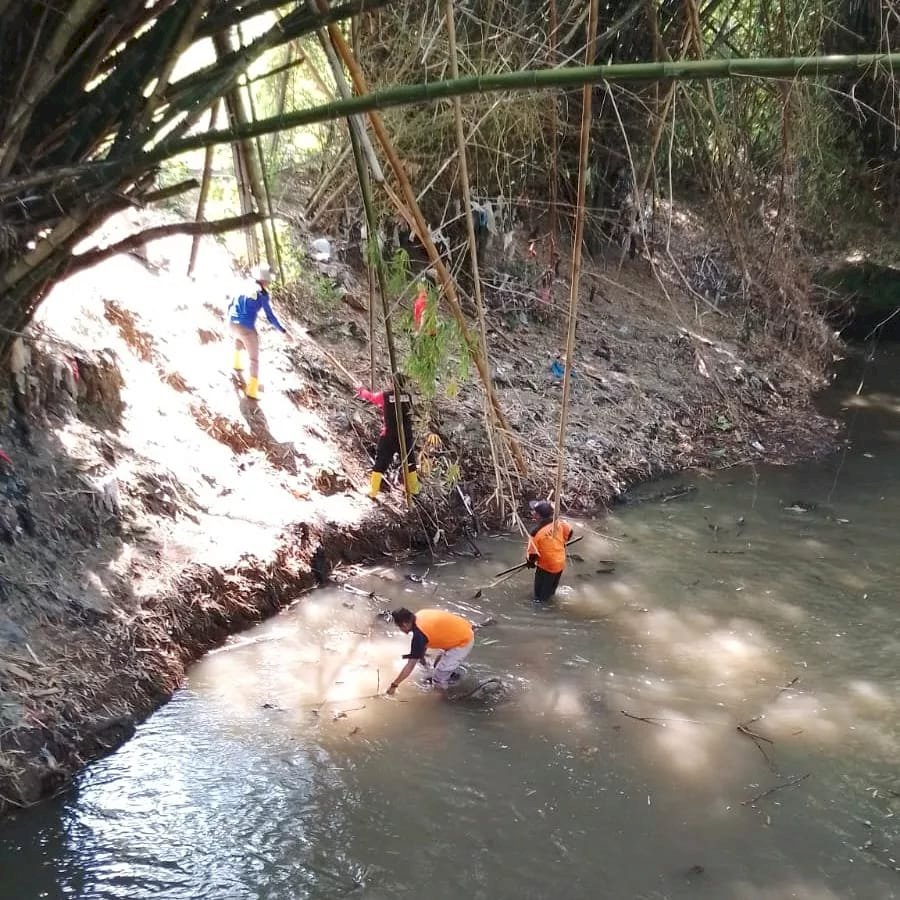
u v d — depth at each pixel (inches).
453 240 423.5
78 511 235.6
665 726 219.6
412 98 146.6
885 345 604.7
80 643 211.2
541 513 279.6
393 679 233.9
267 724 212.5
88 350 266.2
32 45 159.3
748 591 288.4
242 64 165.0
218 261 357.1
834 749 212.7
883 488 376.8
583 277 486.9
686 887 171.8
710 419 429.1
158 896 164.6
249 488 287.7
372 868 173.9
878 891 171.8
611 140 429.4
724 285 515.8
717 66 134.6
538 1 376.8
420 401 335.9
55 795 185.0
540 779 199.9
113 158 165.5
